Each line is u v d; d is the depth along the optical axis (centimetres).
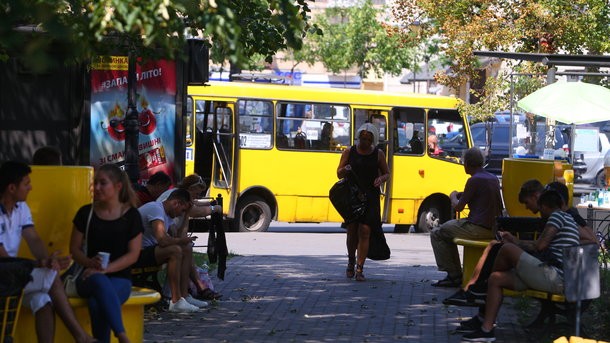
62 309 958
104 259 978
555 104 1833
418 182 3097
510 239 1180
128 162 1703
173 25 819
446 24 3347
